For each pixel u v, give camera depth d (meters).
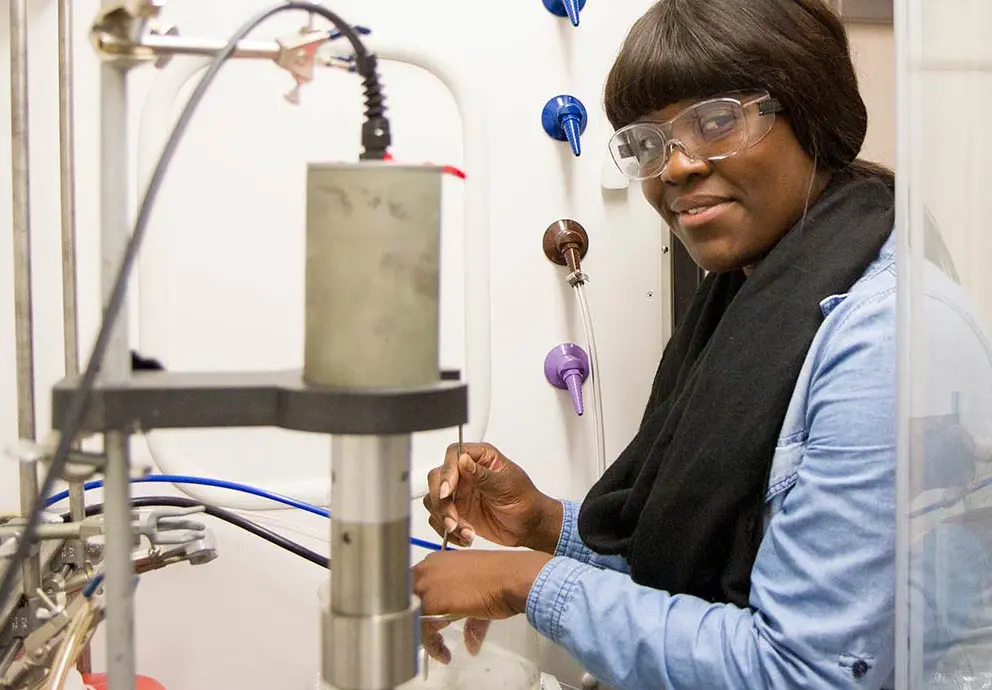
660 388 1.25
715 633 0.84
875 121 1.40
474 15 1.30
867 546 0.78
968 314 0.68
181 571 1.25
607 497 1.13
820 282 0.91
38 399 1.15
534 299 1.35
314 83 1.24
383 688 0.46
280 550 1.27
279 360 1.26
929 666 0.68
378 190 0.43
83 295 1.17
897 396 0.68
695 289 1.38
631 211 1.37
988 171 0.66
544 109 1.32
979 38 0.64
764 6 0.91
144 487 1.21
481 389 1.17
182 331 1.22
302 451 1.26
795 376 0.89
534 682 1.02
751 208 0.97
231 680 1.26
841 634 0.77
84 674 0.98
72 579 0.79
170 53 0.45
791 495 0.84
